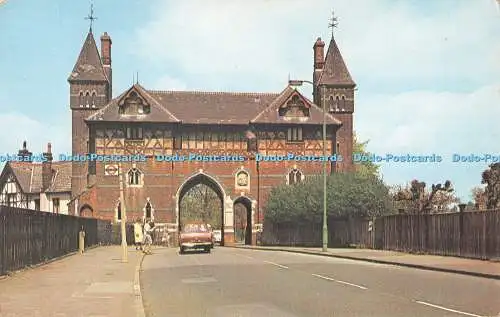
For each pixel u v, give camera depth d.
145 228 38.75
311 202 50.88
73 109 67.88
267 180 66.56
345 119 70.88
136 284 18.08
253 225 65.94
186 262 29.03
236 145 66.75
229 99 69.81
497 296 15.05
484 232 26.62
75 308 13.09
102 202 64.12
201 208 107.69
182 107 67.94
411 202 56.94
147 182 64.88
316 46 75.31
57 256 30.41
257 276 21.00
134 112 65.19
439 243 30.89
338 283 18.33
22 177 76.31
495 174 37.03
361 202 47.16
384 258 29.05
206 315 12.51
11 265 20.77
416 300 14.29
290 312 12.61
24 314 12.15
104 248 46.41
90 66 68.81
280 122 66.56
